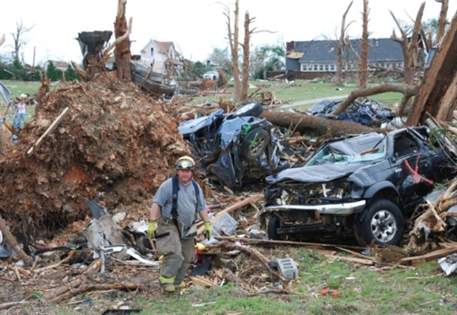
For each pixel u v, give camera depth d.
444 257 7.42
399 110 17.34
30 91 41.31
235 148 12.87
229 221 9.74
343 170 8.84
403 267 7.71
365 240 8.51
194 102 33.38
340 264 8.04
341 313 6.14
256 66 78.44
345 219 8.57
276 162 13.36
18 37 72.12
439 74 14.03
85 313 6.44
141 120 10.58
